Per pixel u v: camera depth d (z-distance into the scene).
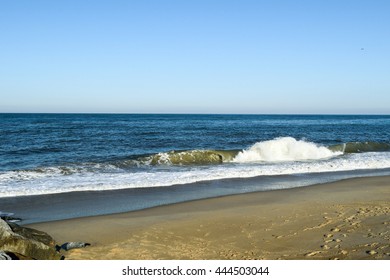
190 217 9.31
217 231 8.12
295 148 22.06
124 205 10.69
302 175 15.76
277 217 9.07
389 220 8.14
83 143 27.91
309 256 6.32
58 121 73.50
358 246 6.56
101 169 16.67
